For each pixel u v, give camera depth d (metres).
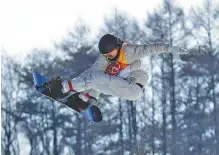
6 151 71.50
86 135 71.69
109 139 71.12
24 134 72.81
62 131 72.62
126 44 12.35
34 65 73.25
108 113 71.38
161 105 71.56
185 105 71.12
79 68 71.50
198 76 71.75
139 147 66.31
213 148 67.19
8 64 72.94
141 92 12.66
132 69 12.48
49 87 12.38
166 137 68.12
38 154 72.62
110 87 12.29
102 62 12.43
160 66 72.31
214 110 69.81
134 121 71.25
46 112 73.25
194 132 68.44
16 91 73.06
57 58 72.75
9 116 72.12
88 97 12.73
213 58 71.44
